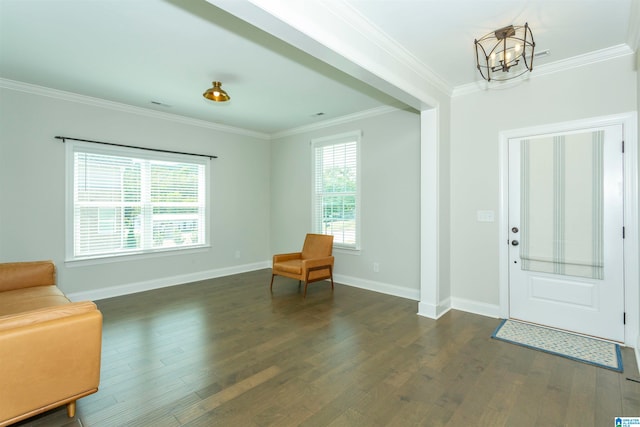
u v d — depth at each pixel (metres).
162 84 3.56
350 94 3.85
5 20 2.31
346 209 4.89
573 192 2.96
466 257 3.62
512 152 3.29
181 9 2.19
